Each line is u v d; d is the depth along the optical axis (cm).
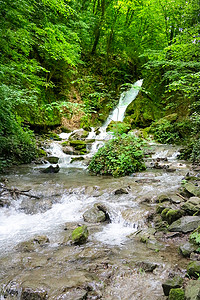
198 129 1073
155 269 283
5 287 261
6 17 845
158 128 1382
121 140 871
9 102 861
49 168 845
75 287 251
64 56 1227
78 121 1625
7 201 553
